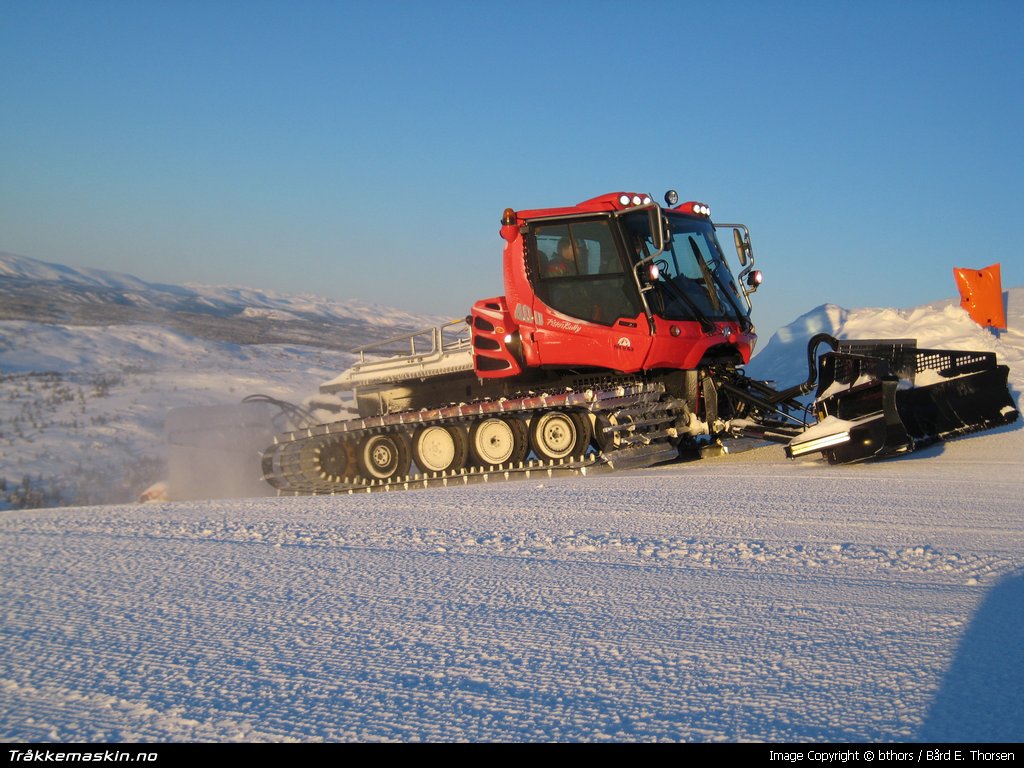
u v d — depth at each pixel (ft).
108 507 28.58
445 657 11.29
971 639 11.45
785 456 37.04
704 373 39.47
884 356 39.04
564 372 40.91
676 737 8.59
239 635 12.49
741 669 10.58
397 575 16.16
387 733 8.84
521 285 39.63
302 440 45.09
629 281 37.78
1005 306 67.72
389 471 43.50
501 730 8.86
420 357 45.83
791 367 65.92
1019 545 17.61
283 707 9.62
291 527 22.08
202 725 9.14
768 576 15.44
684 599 13.94
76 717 9.43
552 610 13.47
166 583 15.92
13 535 21.89
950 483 27.48
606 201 38.27
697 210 41.32
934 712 9.05
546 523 21.52
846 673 10.32
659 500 25.23
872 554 16.92
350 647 11.81
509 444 40.37
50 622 13.37
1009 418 39.37
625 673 10.53
